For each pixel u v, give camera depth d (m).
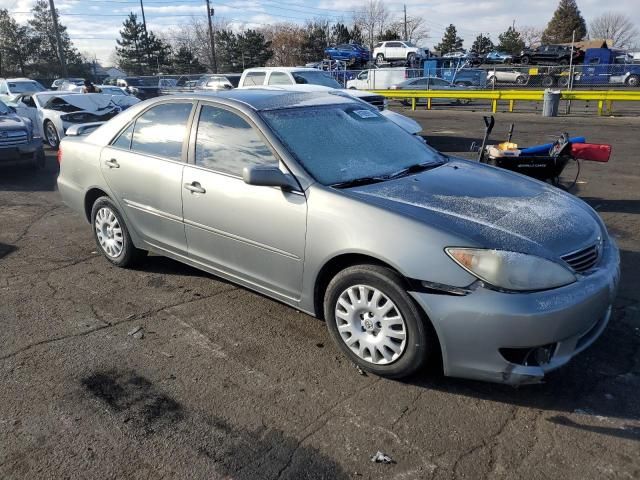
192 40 84.62
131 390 3.18
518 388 3.12
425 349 2.99
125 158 4.61
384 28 81.25
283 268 3.58
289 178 3.47
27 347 3.67
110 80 36.97
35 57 62.91
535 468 2.52
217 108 4.04
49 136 13.05
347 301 3.29
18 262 5.32
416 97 21.84
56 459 2.62
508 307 2.74
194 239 4.18
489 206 3.29
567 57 39.09
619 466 2.53
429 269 2.89
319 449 2.67
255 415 2.94
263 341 3.72
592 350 3.51
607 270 3.12
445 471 2.51
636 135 12.91
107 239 5.09
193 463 2.59
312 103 4.20
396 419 2.88
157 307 4.27
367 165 3.77
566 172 8.96
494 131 14.66
